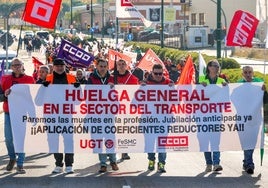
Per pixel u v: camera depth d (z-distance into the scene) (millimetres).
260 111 12086
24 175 11867
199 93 11961
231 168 12648
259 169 12539
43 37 81375
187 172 12227
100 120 11898
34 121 11836
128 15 37594
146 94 11914
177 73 25062
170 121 11977
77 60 17438
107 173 12125
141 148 11969
